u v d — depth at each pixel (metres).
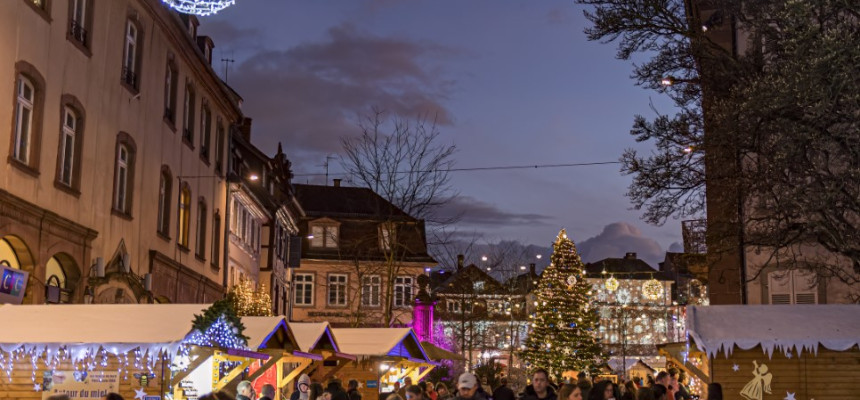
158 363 15.95
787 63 18.92
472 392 11.17
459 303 71.00
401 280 70.12
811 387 18.47
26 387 15.80
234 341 16.73
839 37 17.20
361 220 72.75
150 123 30.78
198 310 16.84
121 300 27.41
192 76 36.06
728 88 22.94
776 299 29.48
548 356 59.62
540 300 61.00
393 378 28.06
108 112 26.92
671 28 24.83
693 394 23.88
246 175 50.72
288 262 63.47
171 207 33.28
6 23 20.58
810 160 19.41
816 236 20.44
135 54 29.55
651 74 24.66
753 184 21.42
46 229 22.61
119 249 27.73
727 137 20.66
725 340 18.33
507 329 73.06
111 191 27.25
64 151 24.30
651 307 107.25
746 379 18.59
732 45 28.28
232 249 45.06
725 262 30.17
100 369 15.90
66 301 24.45
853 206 18.55
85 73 25.25
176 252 34.03
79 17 25.23
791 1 17.70
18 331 15.90
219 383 16.92
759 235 21.97
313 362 22.75
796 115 18.73
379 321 67.44
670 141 23.50
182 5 19.55
